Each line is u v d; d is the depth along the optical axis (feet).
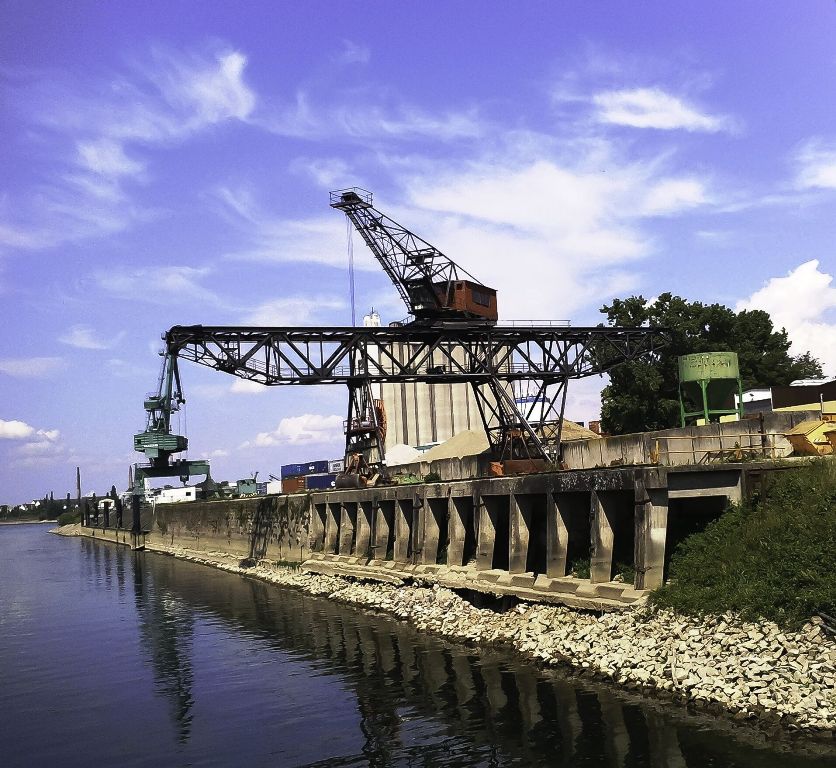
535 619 119.75
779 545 94.94
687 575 103.50
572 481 122.21
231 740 86.58
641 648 94.58
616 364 214.07
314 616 162.20
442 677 103.76
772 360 257.14
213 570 282.36
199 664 125.39
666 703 83.15
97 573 298.76
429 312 197.36
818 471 104.47
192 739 87.92
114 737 90.48
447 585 153.48
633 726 77.51
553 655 104.99
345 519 214.28
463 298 195.31
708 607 93.71
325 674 112.06
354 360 197.47
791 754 67.26
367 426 197.26
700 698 81.25
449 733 82.28
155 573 285.64
